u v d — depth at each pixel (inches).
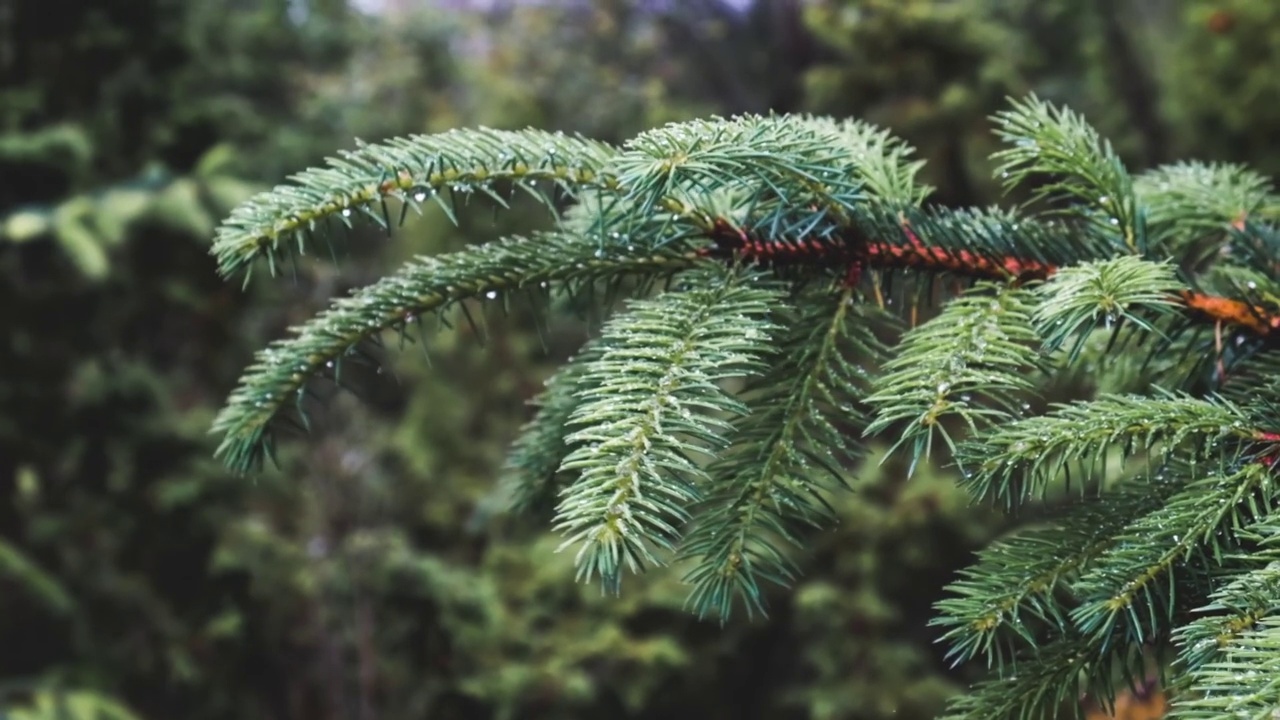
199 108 135.2
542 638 138.9
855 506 135.7
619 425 23.7
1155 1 171.9
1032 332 26.4
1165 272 25.5
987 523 132.3
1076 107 166.7
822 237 30.2
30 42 127.6
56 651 119.1
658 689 139.1
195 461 128.2
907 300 31.1
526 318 169.5
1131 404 25.3
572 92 219.5
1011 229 30.7
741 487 27.3
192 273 127.2
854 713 129.8
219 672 128.6
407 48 202.1
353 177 28.5
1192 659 22.0
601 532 21.5
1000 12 173.3
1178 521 24.4
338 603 136.6
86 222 111.6
